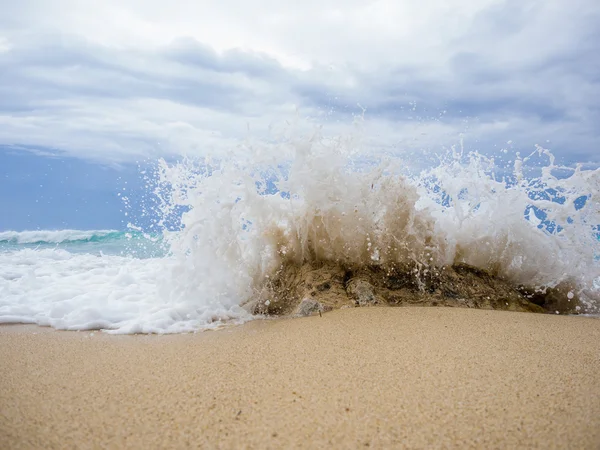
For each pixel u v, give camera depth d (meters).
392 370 2.26
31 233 9.37
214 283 3.89
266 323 3.40
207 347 2.77
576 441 1.57
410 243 4.10
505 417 1.75
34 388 2.11
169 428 1.72
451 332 2.92
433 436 1.62
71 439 1.65
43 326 3.35
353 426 1.70
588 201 4.10
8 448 1.58
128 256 7.00
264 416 1.80
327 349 2.63
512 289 4.04
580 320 3.28
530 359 2.40
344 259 4.10
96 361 2.51
